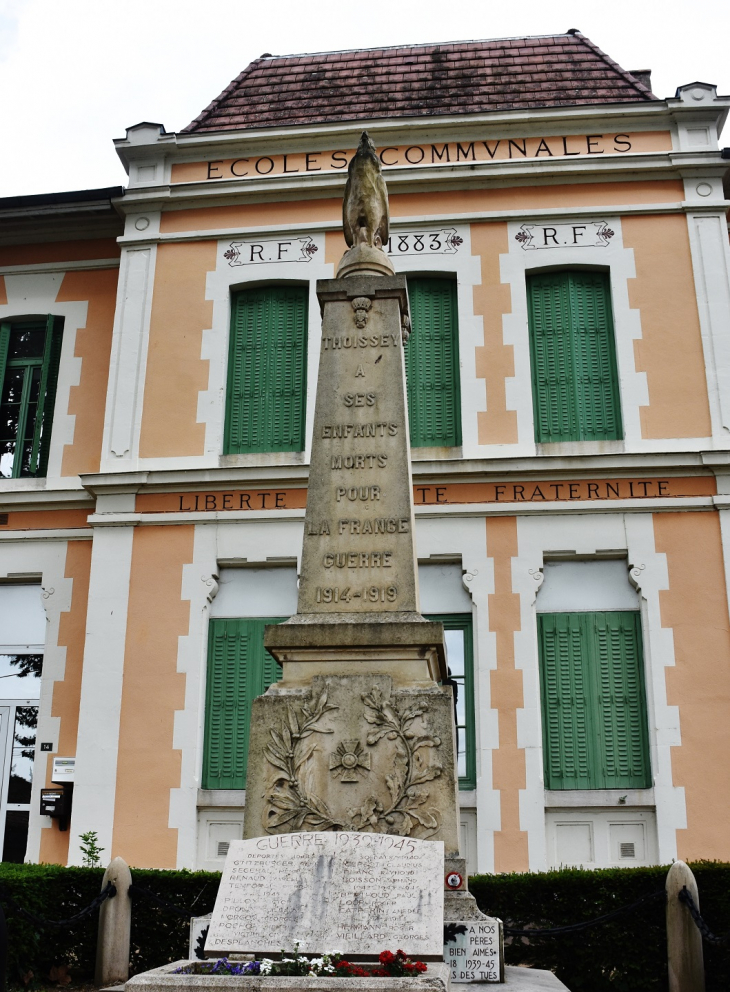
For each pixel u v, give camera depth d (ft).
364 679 22.62
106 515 48.75
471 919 21.34
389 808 21.72
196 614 47.03
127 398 50.78
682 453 46.47
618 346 49.37
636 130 52.65
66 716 47.88
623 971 27.09
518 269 50.96
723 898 26.78
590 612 46.03
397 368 26.27
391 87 57.88
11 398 54.65
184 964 18.61
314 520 24.95
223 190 53.31
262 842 19.85
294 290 52.65
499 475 47.37
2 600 51.01
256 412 50.93
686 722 43.45
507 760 43.47
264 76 60.39
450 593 46.88
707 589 45.14
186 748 45.09
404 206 52.60
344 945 18.30
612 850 42.42
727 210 51.26
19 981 27.71
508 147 53.01
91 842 40.93
